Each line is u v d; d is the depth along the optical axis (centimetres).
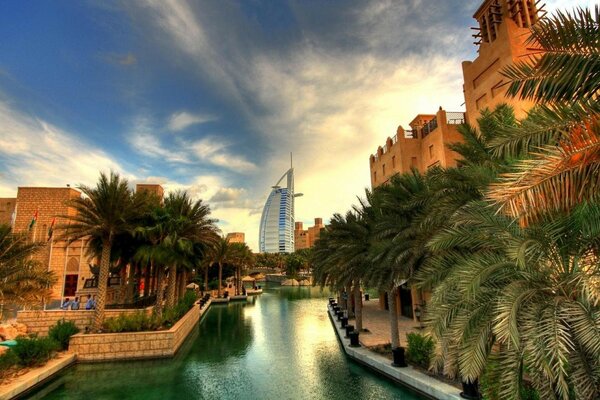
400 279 1359
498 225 691
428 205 1002
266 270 11381
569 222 585
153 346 1727
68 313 1947
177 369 1548
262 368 1552
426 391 1088
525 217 386
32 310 1945
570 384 590
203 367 1580
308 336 2302
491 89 1747
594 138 352
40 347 1452
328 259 2073
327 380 1341
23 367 1382
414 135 2533
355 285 2019
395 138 2605
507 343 562
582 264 577
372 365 1429
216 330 2598
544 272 619
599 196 362
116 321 1784
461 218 738
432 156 2248
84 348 1650
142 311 1945
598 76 430
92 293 2594
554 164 362
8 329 1734
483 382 814
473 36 2212
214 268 5862
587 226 563
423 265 1124
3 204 3869
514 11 1922
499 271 667
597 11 419
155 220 2158
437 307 679
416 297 2433
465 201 835
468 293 604
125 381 1379
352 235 1717
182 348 1981
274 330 2555
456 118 2147
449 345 653
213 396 1204
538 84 486
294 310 3797
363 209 1677
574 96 460
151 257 2028
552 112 473
